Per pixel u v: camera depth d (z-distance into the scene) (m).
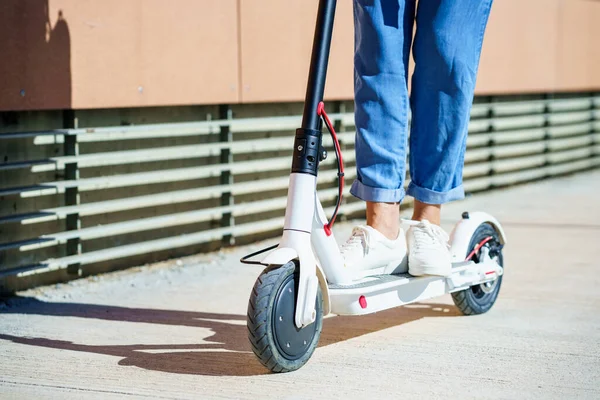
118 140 4.82
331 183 6.30
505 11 8.16
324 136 6.21
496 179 8.27
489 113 8.24
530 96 8.99
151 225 4.94
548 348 3.39
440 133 3.53
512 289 4.44
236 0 5.34
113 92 4.66
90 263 4.68
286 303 2.94
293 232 2.98
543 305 4.10
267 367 2.96
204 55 5.16
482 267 3.79
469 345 3.42
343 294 3.14
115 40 4.65
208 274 4.80
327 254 3.19
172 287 4.49
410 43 3.45
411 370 3.09
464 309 3.85
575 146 9.87
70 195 4.55
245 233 5.61
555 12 9.06
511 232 6.12
